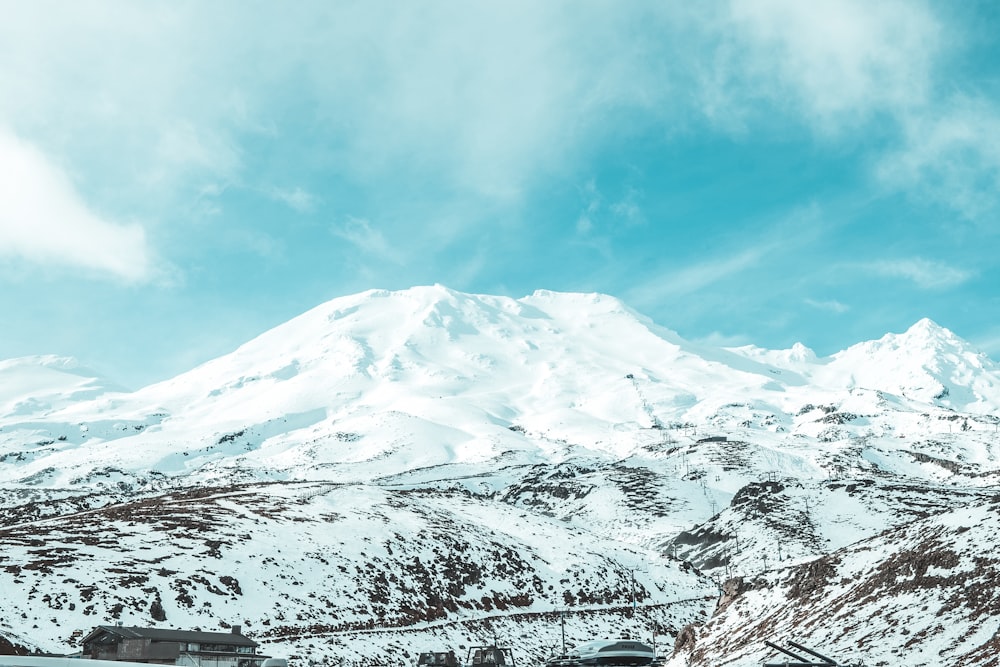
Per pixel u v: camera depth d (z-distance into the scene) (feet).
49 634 263.29
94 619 281.13
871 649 193.67
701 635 291.99
